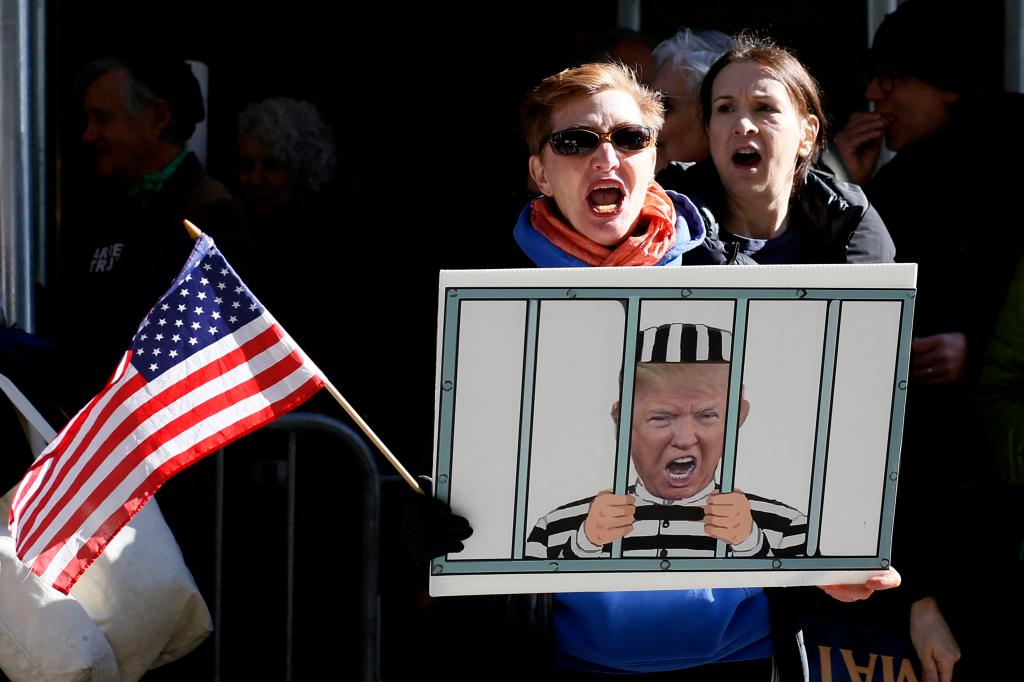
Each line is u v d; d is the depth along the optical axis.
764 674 12.08
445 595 11.07
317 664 18.59
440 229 21.34
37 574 11.77
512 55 22.75
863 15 22.50
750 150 13.64
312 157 20.28
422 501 10.93
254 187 20.28
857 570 11.25
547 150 11.71
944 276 16.56
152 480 11.72
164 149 18.31
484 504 10.94
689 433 10.96
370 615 16.50
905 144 18.36
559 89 11.61
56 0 20.80
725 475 11.04
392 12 23.33
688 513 11.06
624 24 23.11
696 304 10.84
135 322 17.81
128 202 18.45
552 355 10.81
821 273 10.86
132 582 14.18
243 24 22.42
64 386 15.20
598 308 10.79
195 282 11.84
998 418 15.16
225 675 18.45
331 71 22.53
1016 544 14.91
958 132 17.14
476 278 10.70
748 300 10.87
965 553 14.71
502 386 10.82
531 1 23.48
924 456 14.46
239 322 11.84
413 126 22.28
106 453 11.82
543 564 11.04
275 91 22.45
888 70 18.17
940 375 15.77
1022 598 14.72
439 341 10.75
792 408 11.02
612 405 10.91
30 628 13.40
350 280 20.50
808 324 10.92
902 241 17.02
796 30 22.67
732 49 14.31
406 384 19.86
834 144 17.02
